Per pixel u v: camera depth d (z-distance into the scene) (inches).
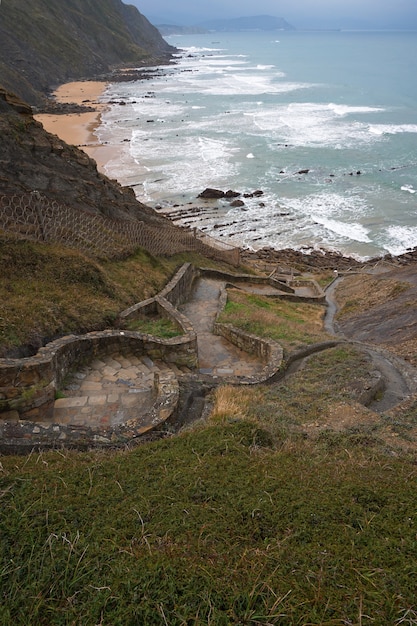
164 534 147.2
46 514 153.3
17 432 229.3
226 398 299.3
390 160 2031.3
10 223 505.4
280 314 663.1
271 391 332.2
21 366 270.7
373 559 135.7
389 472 200.7
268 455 208.8
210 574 128.4
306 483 179.5
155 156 2117.4
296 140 2375.7
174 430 256.5
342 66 5329.7
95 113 3058.6
